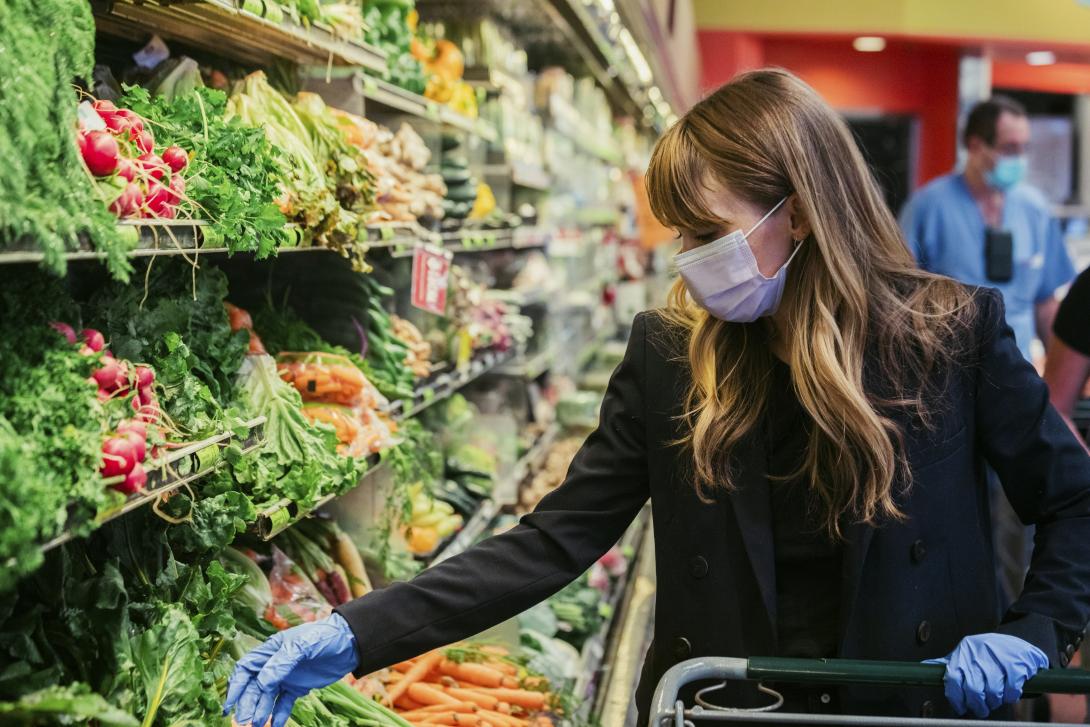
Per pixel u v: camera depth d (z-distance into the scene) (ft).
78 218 4.91
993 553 6.84
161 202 6.10
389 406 11.12
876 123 54.75
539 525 6.81
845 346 6.17
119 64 9.34
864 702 6.40
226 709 5.82
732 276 6.12
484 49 18.58
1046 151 45.96
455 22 18.62
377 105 13.47
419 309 13.44
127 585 6.31
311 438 8.29
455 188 15.07
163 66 8.35
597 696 13.17
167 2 7.64
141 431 5.60
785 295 6.39
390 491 11.09
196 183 6.64
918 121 51.13
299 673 6.05
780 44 49.93
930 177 49.85
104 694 5.60
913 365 6.33
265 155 7.47
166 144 6.83
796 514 6.51
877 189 6.40
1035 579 6.39
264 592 8.60
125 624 5.79
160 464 5.78
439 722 10.24
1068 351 11.93
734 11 42.93
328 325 11.21
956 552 6.49
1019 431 6.42
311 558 10.02
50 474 4.75
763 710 5.86
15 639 5.24
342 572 10.23
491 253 20.21
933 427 6.32
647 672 7.22
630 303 37.37
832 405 6.07
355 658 6.17
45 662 5.42
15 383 4.95
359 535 11.16
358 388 10.00
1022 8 40.88
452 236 14.32
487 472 16.15
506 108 19.27
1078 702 11.93
